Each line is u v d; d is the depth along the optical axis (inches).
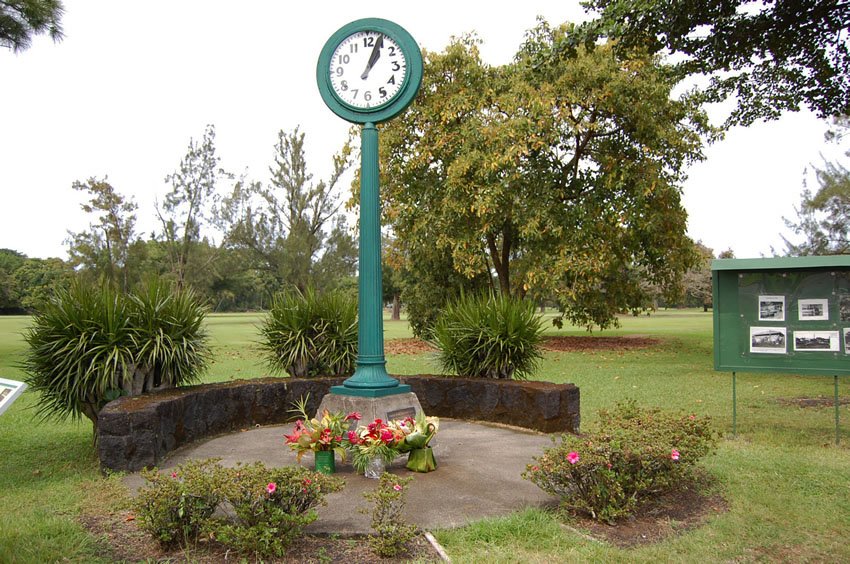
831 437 243.9
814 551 129.5
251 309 2571.4
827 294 235.3
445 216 611.8
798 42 301.0
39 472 197.2
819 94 340.5
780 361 239.9
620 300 701.3
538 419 249.4
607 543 132.7
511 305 294.2
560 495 154.3
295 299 299.6
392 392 219.6
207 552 127.9
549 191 594.9
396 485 133.8
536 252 616.7
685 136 607.5
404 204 654.5
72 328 215.5
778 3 283.7
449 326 306.5
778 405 322.3
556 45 320.8
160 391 232.2
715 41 302.8
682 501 161.6
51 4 475.5
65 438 255.1
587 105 561.6
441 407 285.1
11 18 473.7
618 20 295.7
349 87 230.4
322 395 275.9
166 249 1095.6
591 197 602.9
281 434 245.1
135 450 189.6
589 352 657.6
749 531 139.7
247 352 630.5
